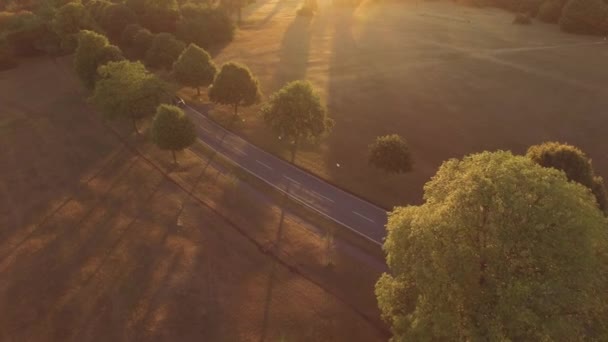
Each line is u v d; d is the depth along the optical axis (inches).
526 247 1028.5
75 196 2299.5
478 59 4628.4
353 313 1642.5
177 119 2442.2
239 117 3304.6
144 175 2508.6
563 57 4648.1
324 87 3909.9
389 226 1305.4
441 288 1082.7
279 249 1957.4
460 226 1093.1
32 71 4168.3
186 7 5403.5
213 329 1547.7
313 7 7135.8
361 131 3105.3
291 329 1566.2
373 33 5753.0
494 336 973.2
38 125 3097.9
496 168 1141.7
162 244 1951.3
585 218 1034.1
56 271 1790.1
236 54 4827.8
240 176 2549.2
